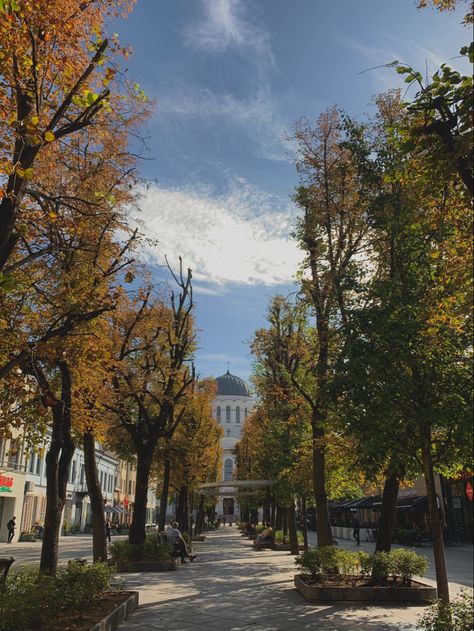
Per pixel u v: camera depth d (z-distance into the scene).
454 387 7.52
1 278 7.13
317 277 15.00
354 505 41.19
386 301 8.63
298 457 21.05
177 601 11.45
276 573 17.03
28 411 9.60
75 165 10.73
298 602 11.08
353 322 8.61
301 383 18.84
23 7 7.07
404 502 35.94
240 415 117.00
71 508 53.81
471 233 6.39
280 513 40.94
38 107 7.83
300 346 19.36
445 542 32.94
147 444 19.11
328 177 15.35
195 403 28.34
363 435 7.89
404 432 7.71
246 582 14.67
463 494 32.53
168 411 19.84
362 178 13.38
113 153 10.80
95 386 11.31
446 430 8.16
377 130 13.82
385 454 8.05
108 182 10.85
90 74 8.45
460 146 5.43
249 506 52.19
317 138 15.77
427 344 7.81
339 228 15.13
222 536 51.25
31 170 6.69
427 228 8.42
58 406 10.45
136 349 15.81
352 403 8.12
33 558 24.31
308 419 17.84
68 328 8.34
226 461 111.12
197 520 47.41
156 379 18.50
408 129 6.25
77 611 8.23
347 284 10.89
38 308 9.68
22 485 40.81
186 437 28.12
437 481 34.75
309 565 12.32
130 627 8.81
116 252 11.13
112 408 15.66
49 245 9.91
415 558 11.48
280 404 22.42
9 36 7.12
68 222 9.42
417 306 8.36
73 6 8.05
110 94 8.84
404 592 10.84
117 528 57.28
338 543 35.19
